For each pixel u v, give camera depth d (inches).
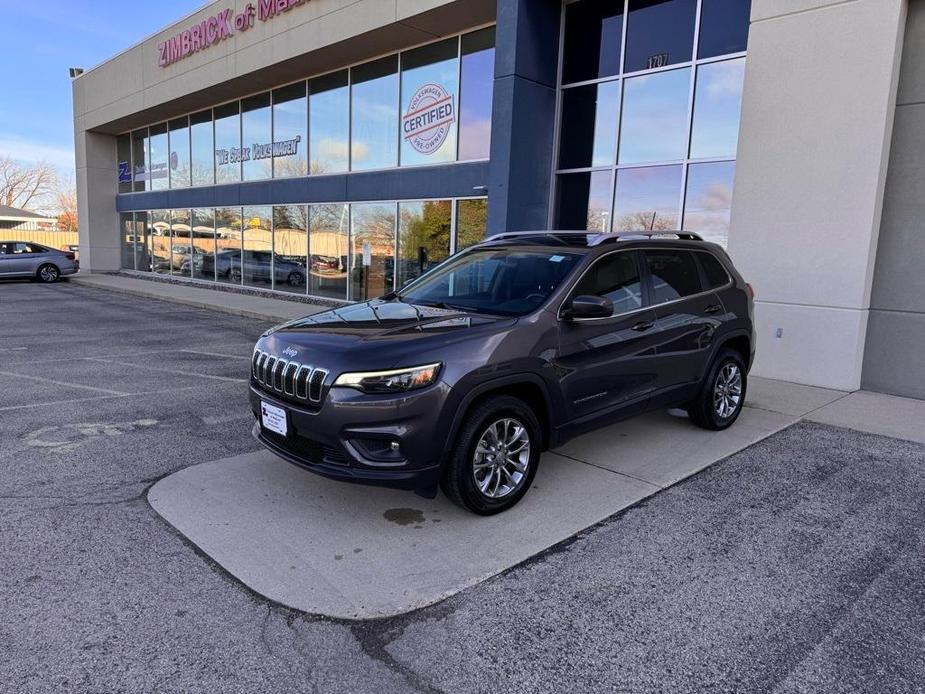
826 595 126.4
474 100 496.4
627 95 407.2
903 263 284.0
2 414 243.0
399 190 558.6
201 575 129.9
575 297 173.8
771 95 304.7
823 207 293.9
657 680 101.4
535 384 161.3
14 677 99.4
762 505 167.9
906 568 137.2
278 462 193.2
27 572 129.7
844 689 99.8
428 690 99.0
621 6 405.1
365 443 144.2
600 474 187.5
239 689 98.3
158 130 937.5
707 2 368.2
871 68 275.1
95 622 113.8
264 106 719.1
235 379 307.6
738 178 319.6
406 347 146.5
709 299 219.3
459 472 149.0
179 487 173.6
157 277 949.8
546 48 425.1
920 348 281.7
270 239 725.9
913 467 197.2
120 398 268.8
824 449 213.2
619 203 416.8
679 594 126.0
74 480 177.8
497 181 422.9
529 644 110.1
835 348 297.0
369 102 589.0
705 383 218.7
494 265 195.5
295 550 140.6
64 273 933.2
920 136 275.9
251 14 617.9
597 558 139.4
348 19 519.8
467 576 131.3
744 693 98.7
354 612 118.4
